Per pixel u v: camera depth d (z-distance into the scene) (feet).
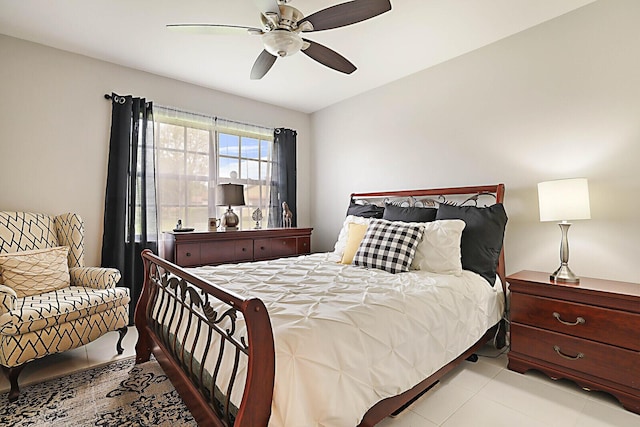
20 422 5.27
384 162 11.77
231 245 10.93
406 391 4.91
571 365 6.28
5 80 8.44
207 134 12.00
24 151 8.71
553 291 6.51
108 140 9.95
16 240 7.95
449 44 8.82
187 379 4.86
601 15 7.05
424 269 7.79
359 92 12.43
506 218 8.13
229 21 7.70
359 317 4.61
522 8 7.27
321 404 3.57
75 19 7.64
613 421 5.30
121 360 7.48
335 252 10.48
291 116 14.52
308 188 14.97
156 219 10.53
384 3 5.39
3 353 5.93
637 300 5.51
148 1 6.93
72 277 8.41
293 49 6.31
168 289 6.40
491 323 7.41
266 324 3.39
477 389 6.26
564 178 7.59
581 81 7.34
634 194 6.69
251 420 3.21
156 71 10.53
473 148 9.26
